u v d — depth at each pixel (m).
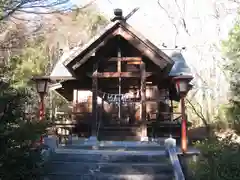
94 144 11.77
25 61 18.59
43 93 11.19
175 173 8.05
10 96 6.13
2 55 9.98
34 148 6.92
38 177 6.86
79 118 15.80
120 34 13.01
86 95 16.16
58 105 22.77
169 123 14.55
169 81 16.05
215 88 24.02
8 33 7.22
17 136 6.16
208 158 6.77
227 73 19.25
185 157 9.41
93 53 12.91
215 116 21.02
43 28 6.73
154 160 9.18
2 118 6.06
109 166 8.52
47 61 22.06
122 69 14.31
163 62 12.95
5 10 5.60
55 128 14.27
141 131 12.97
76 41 24.70
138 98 15.22
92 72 13.66
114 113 15.27
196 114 22.64
